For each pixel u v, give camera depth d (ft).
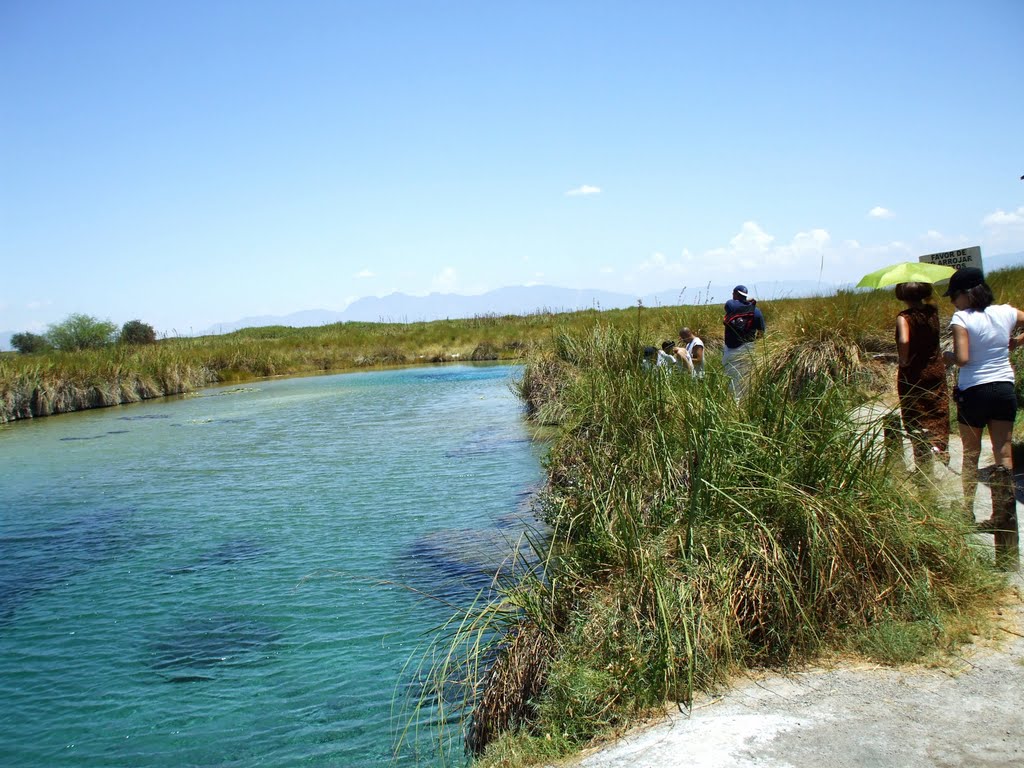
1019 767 9.77
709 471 16.37
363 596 23.09
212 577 25.58
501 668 15.02
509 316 191.31
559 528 20.31
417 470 40.45
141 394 95.81
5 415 76.18
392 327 200.03
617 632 13.92
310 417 67.51
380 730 15.97
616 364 41.01
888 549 14.74
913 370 21.01
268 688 18.03
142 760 15.47
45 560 28.30
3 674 19.31
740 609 14.20
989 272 64.59
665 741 11.44
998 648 13.00
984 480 22.18
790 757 10.52
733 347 36.22
